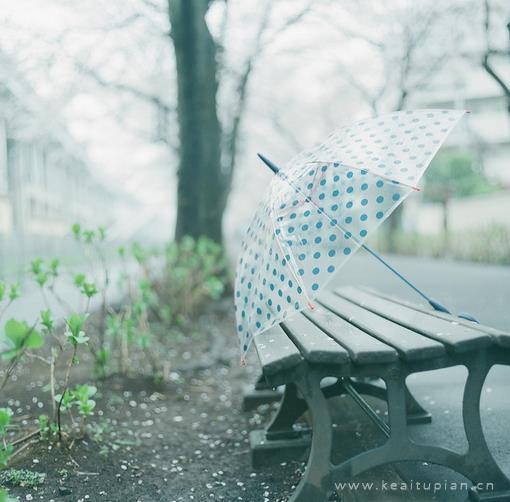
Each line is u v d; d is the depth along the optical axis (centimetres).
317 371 212
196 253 827
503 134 2809
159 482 280
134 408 402
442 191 2272
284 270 228
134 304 505
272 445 295
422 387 377
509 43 1056
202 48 916
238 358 561
